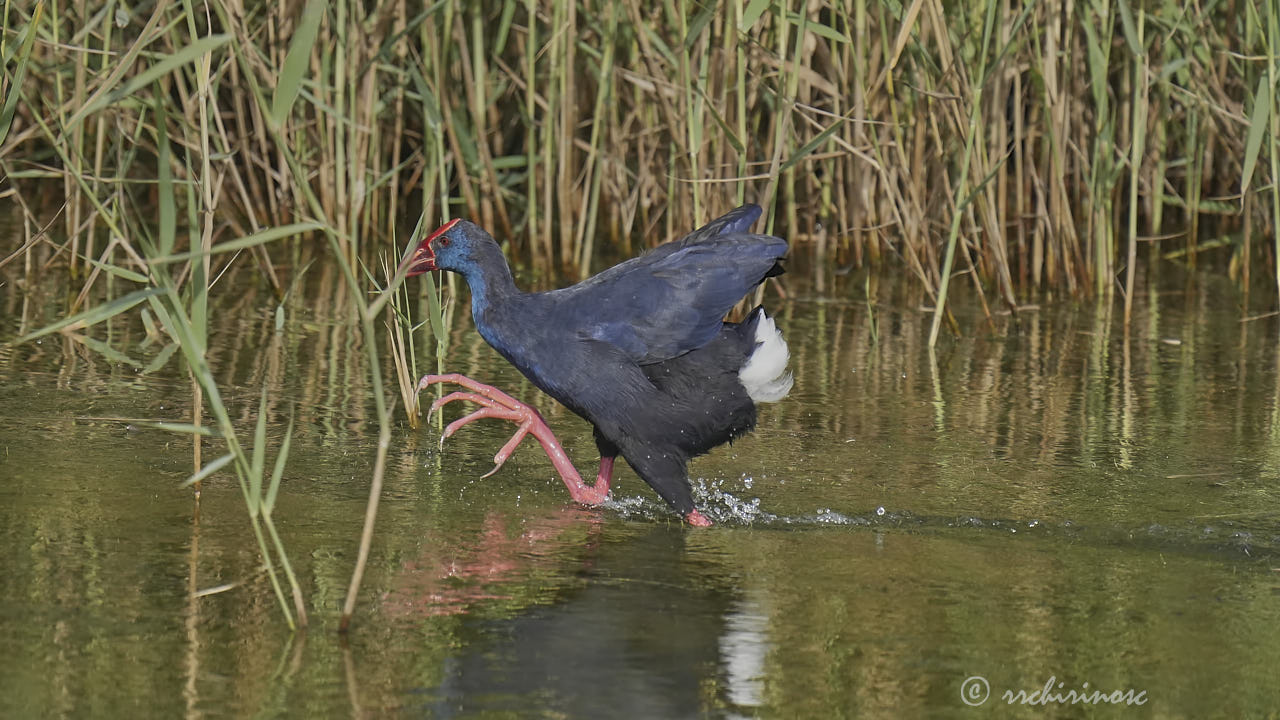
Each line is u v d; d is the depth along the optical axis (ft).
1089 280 56.49
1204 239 68.85
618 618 24.48
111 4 34.19
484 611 24.61
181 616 23.73
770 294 55.67
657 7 55.62
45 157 64.95
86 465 31.89
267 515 23.39
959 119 50.19
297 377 41.09
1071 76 58.65
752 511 31.14
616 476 34.53
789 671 22.43
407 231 63.10
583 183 63.46
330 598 24.91
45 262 55.01
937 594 26.05
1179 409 40.40
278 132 22.06
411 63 49.26
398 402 39.09
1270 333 50.83
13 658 21.76
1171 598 26.11
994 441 36.91
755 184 59.41
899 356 46.65
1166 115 62.95
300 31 21.66
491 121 62.44
